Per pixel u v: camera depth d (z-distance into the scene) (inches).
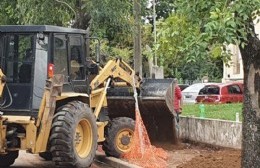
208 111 856.3
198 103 1165.7
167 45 292.2
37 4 661.3
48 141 439.8
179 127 645.3
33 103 454.9
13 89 460.8
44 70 455.2
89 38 506.3
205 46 249.0
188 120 632.4
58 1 661.3
